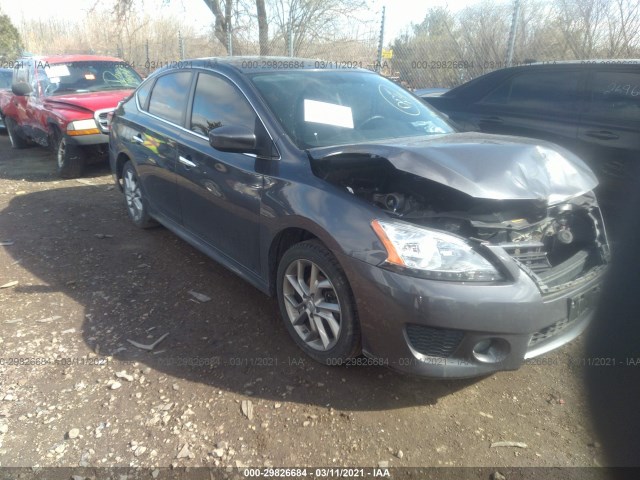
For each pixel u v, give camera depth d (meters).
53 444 2.35
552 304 2.42
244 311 3.50
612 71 4.60
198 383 2.76
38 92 7.65
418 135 3.45
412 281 2.32
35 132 7.80
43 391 2.70
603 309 3.49
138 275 4.06
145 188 4.61
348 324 2.62
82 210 5.71
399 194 2.71
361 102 3.60
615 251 3.94
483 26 8.21
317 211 2.67
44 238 4.85
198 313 3.48
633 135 4.37
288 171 2.92
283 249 3.12
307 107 3.32
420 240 2.38
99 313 3.47
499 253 2.39
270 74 3.56
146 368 2.89
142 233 4.99
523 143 2.94
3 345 3.09
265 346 3.10
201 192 3.65
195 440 2.38
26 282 3.93
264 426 2.46
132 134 4.63
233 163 3.28
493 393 2.73
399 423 2.50
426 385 2.77
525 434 2.45
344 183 2.92
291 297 3.03
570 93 4.88
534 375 2.89
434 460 2.29
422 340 2.41
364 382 2.78
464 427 2.49
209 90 3.74
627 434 2.45
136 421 2.49
